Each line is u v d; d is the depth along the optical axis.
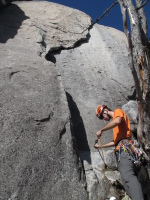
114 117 3.01
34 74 4.13
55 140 3.18
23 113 3.30
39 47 5.26
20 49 4.86
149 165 3.21
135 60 3.25
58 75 4.38
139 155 2.85
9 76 3.87
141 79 3.15
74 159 3.14
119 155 2.88
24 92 3.69
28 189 2.59
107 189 3.22
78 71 5.44
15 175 2.62
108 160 3.68
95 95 4.91
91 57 6.06
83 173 3.19
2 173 2.58
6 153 2.76
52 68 4.48
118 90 5.29
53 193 2.71
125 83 5.47
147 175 3.15
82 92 4.88
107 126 2.93
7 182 2.54
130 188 2.69
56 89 4.03
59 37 6.16
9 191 2.48
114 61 6.04
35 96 3.69
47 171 2.84
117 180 3.33
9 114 3.21
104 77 5.51
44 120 3.37
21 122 3.17
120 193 3.26
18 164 2.73
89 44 6.52
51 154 3.02
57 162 2.99
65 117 3.58
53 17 6.75
